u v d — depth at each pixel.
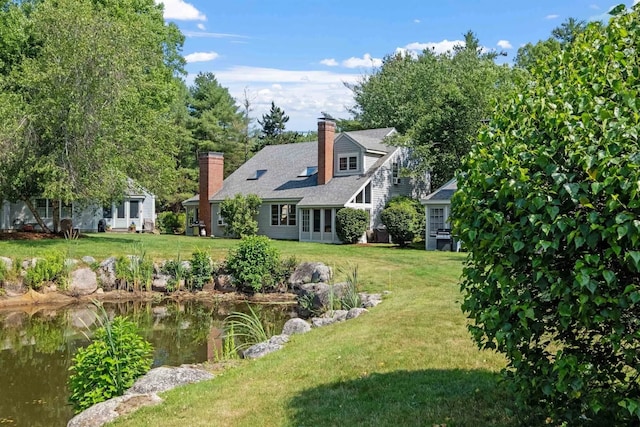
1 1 23.80
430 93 39.56
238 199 29.38
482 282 4.01
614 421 3.73
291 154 35.31
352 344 7.62
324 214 28.16
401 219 24.50
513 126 4.18
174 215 38.94
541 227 3.35
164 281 18.19
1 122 19.70
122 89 21.14
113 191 21.73
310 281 17.03
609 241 3.14
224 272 18.48
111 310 15.73
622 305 3.17
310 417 5.27
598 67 3.85
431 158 29.14
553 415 3.86
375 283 14.75
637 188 3.02
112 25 21.59
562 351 3.62
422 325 8.25
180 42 32.91
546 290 3.50
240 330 12.51
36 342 12.08
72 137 20.42
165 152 24.55
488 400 5.21
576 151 3.33
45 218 31.02
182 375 7.00
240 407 5.73
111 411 5.89
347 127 46.47
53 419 7.58
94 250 19.52
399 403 5.36
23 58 22.48
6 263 16.77
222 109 53.94
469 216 4.07
